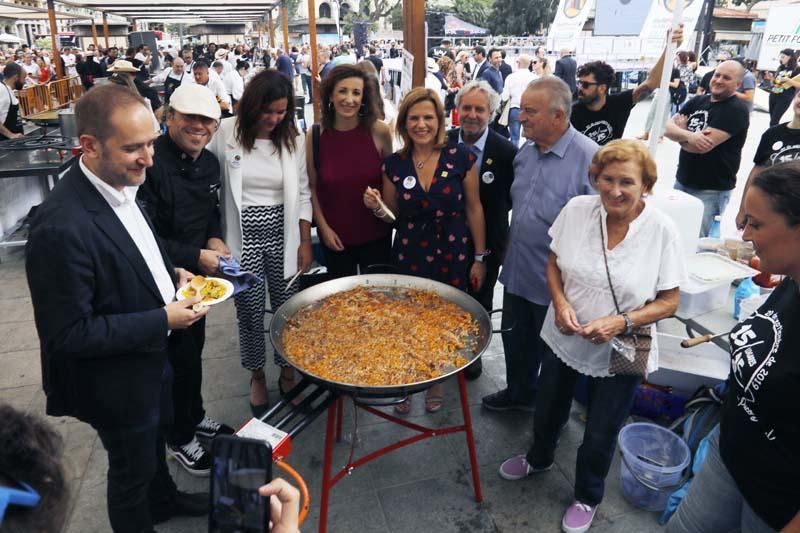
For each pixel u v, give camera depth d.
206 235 2.50
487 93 2.77
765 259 1.23
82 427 2.80
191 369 2.39
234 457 1.03
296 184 2.67
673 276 1.88
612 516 2.30
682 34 2.83
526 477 2.51
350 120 2.78
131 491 1.76
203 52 21.83
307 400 1.83
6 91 5.96
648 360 1.98
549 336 2.24
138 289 1.58
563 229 2.06
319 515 2.27
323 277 3.21
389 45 28.72
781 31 11.25
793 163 1.18
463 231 2.69
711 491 1.54
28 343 3.65
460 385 2.25
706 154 4.01
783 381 1.21
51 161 4.84
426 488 2.45
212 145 2.59
